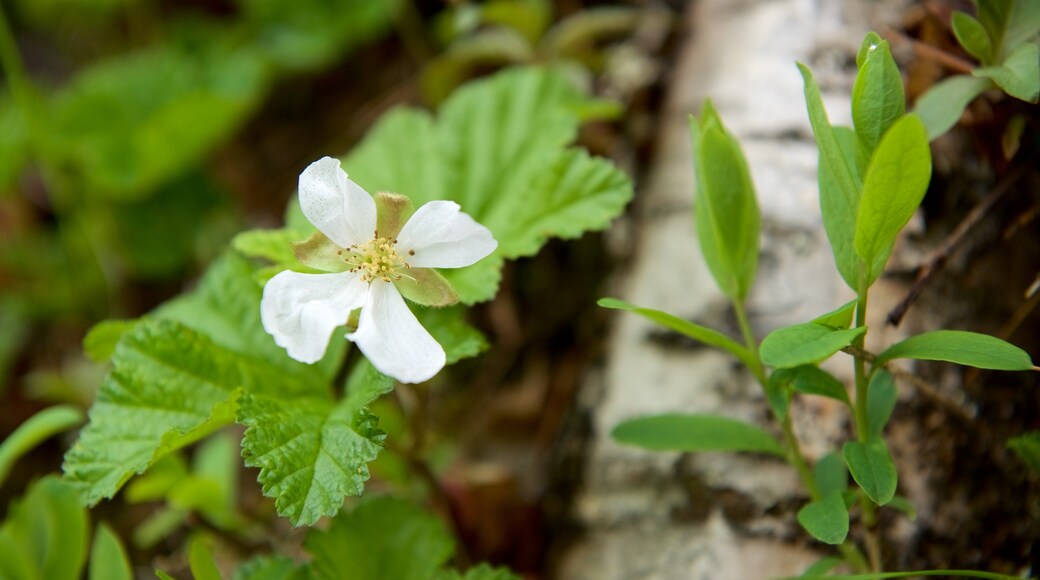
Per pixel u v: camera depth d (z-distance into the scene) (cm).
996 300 26
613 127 31
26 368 37
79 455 24
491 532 28
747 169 24
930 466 25
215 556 28
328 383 25
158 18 44
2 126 39
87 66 45
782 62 28
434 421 31
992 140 26
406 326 24
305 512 23
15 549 26
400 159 28
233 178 39
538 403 31
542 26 32
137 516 31
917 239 26
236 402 24
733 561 25
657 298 28
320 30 39
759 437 24
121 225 39
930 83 26
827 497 23
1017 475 25
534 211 26
